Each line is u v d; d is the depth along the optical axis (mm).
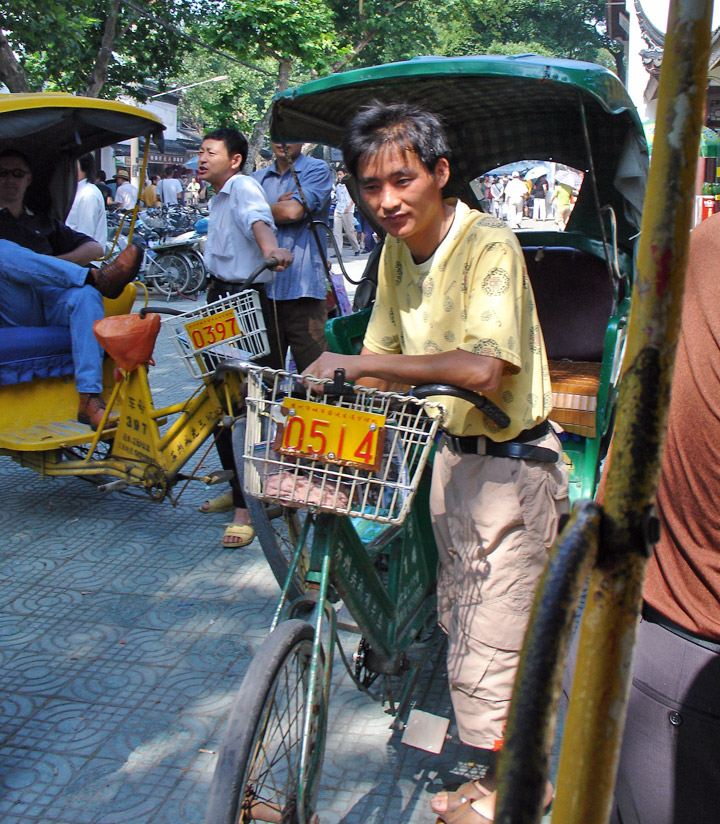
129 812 2496
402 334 2340
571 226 4379
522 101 3354
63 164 5250
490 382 1956
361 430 1981
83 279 4629
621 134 3533
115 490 4281
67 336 4680
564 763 839
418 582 2766
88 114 4359
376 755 2717
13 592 3807
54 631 3488
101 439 4562
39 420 4668
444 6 28109
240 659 3291
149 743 2803
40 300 4730
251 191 4293
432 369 1979
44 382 4684
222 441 4223
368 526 2684
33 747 2777
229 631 3498
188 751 2764
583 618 828
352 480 2018
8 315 4699
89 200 7352
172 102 33969
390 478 2023
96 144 5250
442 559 2342
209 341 3936
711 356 1401
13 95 4211
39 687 3100
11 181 4914
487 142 3957
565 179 19812
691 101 742
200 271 12922
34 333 4555
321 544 2158
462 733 2209
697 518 1462
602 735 820
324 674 2152
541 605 738
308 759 2066
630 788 1589
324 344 5031
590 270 4379
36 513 4707
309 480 2023
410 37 25641
